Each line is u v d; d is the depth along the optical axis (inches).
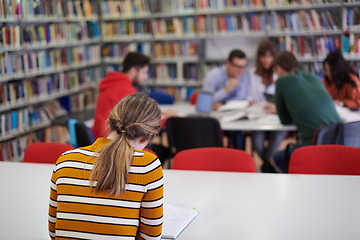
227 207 60.7
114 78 114.0
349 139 103.3
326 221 55.2
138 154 44.8
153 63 209.2
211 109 129.9
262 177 72.7
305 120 108.3
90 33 203.8
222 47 206.4
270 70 153.1
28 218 59.0
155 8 206.7
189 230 54.0
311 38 175.2
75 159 45.1
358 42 148.4
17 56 154.3
